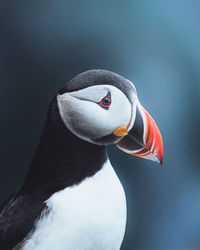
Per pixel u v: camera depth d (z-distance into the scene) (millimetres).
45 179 4590
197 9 15883
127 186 13352
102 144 4570
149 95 14031
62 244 4328
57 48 14133
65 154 4547
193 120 14398
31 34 14125
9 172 13641
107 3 14438
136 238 13383
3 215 4660
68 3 14305
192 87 14648
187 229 13664
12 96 13953
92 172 4555
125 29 14406
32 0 14211
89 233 4387
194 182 14062
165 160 13852
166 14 14984
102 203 4461
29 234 4379
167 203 13781
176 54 14703
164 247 13484
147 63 14266
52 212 4363
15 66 14055
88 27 14250
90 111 4410
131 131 4535
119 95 4441
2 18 14039
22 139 13836
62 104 4484
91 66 14125
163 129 13961
